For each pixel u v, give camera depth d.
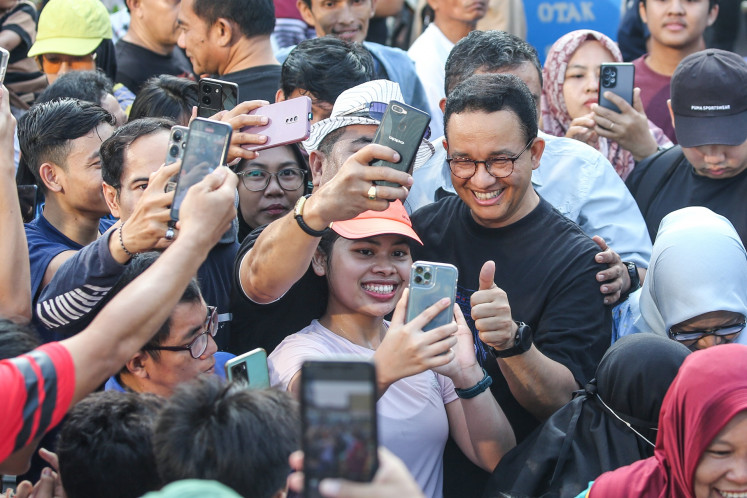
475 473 3.48
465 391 3.21
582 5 6.45
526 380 3.22
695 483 2.64
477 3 5.71
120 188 3.34
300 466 1.78
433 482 3.25
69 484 2.49
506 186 3.40
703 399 2.58
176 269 2.24
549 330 3.45
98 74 4.78
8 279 3.00
